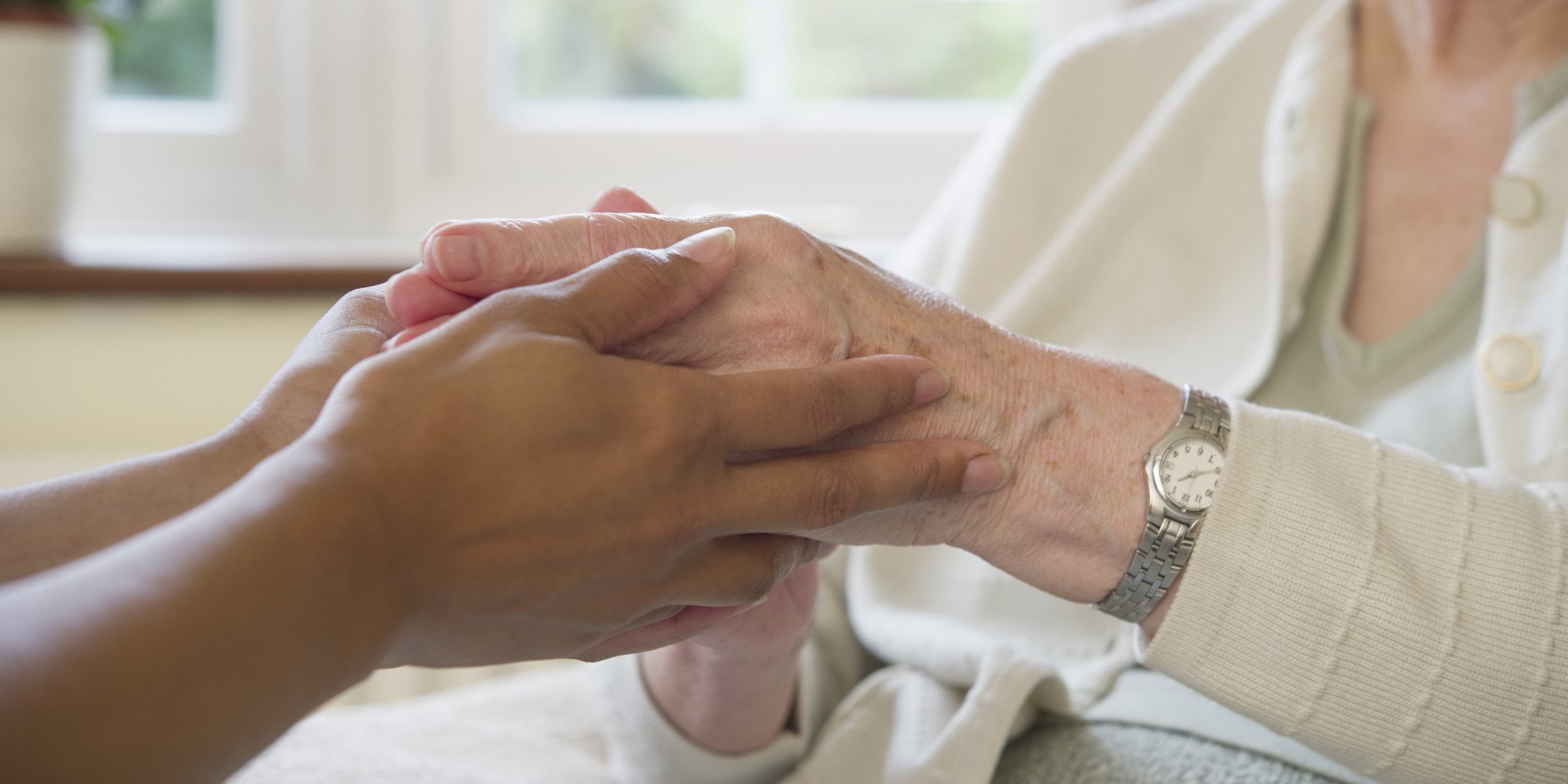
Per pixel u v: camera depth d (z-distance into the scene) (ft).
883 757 2.60
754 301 2.19
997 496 2.28
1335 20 2.79
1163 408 2.29
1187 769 2.35
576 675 3.08
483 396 1.86
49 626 1.66
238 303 4.15
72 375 4.12
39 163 4.08
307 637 1.73
